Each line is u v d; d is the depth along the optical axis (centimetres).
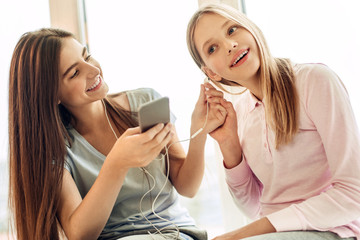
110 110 125
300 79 98
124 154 92
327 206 86
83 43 160
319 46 135
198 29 105
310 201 89
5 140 146
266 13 143
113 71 159
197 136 117
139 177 115
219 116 115
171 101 152
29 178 107
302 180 100
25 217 109
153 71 155
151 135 88
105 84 115
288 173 101
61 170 107
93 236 101
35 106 108
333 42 133
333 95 92
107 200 98
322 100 93
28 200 106
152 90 133
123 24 159
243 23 100
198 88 150
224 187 148
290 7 139
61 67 108
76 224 98
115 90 158
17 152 111
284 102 98
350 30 130
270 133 104
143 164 93
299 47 138
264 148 106
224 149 117
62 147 108
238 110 123
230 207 148
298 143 98
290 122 97
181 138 150
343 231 86
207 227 149
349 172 87
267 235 83
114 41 159
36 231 104
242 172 116
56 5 159
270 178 107
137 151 90
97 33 161
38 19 161
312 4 135
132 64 157
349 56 130
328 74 95
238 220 147
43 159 108
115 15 160
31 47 109
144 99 129
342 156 88
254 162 111
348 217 85
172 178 125
